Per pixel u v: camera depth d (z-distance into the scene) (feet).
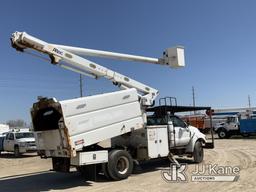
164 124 50.11
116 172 41.88
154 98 49.70
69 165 40.73
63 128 38.01
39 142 42.16
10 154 103.14
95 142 40.32
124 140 47.93
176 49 50.57
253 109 167.22
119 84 47.19
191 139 53.62
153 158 46.65
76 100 39.06
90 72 45.06
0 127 142.10
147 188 36.86
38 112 41.32
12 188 41.22
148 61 50.65
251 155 63.36
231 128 124.67
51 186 41.11
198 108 55.42
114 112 42.70
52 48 40.86
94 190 37.22
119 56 47.62
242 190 34.19
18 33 38.65
